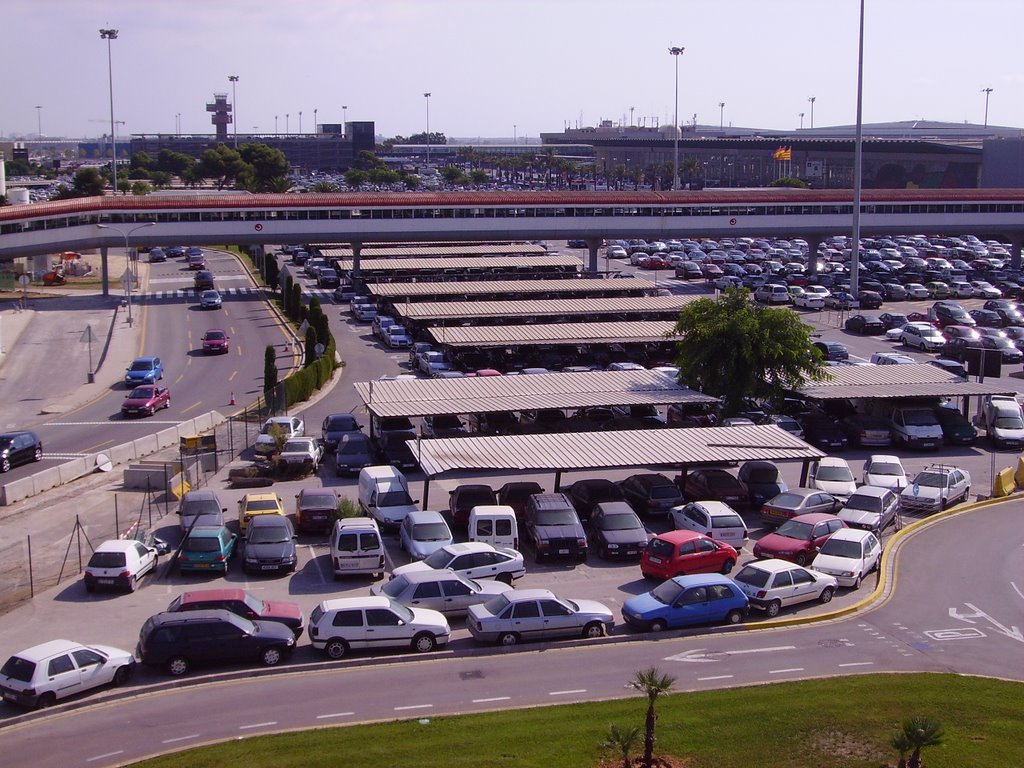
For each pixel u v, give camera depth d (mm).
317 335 73062
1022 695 25750
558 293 88188
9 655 28000
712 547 34500
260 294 106125
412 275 99812
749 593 31531
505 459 40188
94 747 22703
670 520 41094
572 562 36688
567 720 23766
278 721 23984
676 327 56625
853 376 56875
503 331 70688
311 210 102812
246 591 32531
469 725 23500
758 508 42719
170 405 63094
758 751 22453
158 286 111438
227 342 78312
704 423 53750
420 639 28188
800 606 32156
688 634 29844
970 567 36375
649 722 21344
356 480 47031
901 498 43562
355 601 28594
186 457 48250
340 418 53531
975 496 45469
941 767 21938
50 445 54188
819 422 53938
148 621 27422
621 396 52031
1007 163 196500
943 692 25766
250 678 26531
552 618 29016
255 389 66688
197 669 26844
